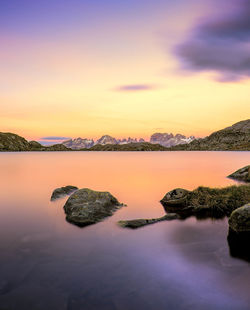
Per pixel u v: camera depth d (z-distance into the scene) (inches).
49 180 1515.7
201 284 321.7
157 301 287.0
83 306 278.8
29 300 290.0
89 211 630.5
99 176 1766.7
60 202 844.6
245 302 284.2
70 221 600.4
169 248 438.0
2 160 4252.0
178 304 281.4
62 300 289.7
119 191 1096.8
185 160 4311.0
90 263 381.7
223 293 301.4
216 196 755.4
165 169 2428.6
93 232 524.4
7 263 383.2
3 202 845.8
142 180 1517.0
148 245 453.1
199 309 272.8
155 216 653.3
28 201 864.3
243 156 6003.9
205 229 542.9
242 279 331.9
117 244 458.0
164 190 1129.4
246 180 1459.2
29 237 496.7
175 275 344.2
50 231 532.7
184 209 725.3
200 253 416.2
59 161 4028.1
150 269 362.3
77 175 1836.9
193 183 1350.9
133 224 565.6
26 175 1830.7
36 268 366.6
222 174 1898.4
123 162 3762.3
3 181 1461.6
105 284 322.7
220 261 385.4
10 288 314.7
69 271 357.4
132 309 273.1
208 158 5036.9
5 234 515.5
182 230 536.1
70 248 440.5
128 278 337.1
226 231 529.7
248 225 464.1
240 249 430.6
